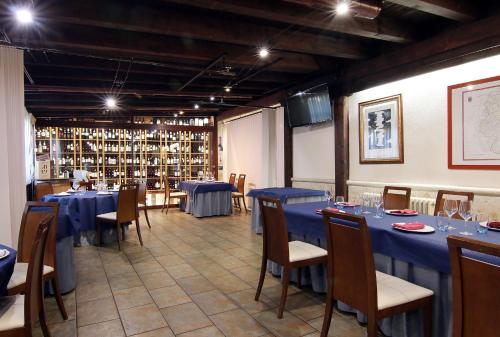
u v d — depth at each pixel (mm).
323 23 3059
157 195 8672
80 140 8094
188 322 2338
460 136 3359
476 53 3115
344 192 4746
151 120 8859
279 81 5496
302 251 2512
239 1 2705
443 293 1797
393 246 1972
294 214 2748
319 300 2670
